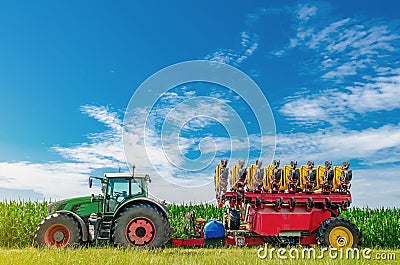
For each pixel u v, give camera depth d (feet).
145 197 41.19
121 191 41.70
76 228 39.63
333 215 43.57
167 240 38.70
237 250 38.58
